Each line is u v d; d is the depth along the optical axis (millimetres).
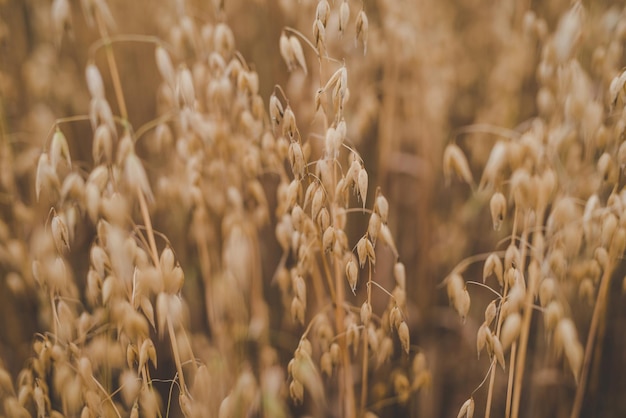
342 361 656
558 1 822
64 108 916
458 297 627
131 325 610
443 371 834
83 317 645
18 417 650
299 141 603
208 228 753
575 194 706
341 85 582
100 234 614
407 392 693
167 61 648
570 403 803
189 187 690
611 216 624
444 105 852
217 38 662
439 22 876
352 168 590
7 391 695
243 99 670
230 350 724
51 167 607
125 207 618
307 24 779
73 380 642
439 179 898
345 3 591
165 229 840
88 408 625
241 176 721
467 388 825
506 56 839
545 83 726
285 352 812
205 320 840
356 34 596
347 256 609
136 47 915
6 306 794
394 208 854
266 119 663
